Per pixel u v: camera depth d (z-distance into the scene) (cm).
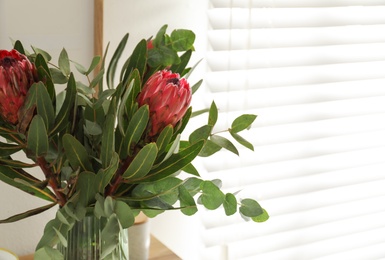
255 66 166
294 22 169
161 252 144
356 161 191
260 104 169
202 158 164
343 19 177
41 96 93
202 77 161
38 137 93
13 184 102
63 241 93
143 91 96
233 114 166
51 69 105
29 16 136
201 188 103
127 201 102
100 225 102
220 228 170
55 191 102
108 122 94
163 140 94
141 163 93
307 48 175
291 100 174
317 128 181
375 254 203
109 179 95
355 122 188
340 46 180
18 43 104
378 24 183
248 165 171
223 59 161
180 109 95
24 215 100
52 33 139
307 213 186
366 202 197
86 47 143
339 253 197
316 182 185
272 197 177
